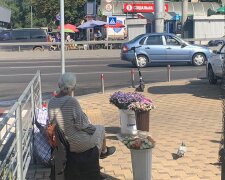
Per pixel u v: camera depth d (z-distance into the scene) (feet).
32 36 131.44
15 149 18.26
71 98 18.44
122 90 51.90
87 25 153.17
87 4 189.26
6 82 62.64
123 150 26.66
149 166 20.84
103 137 21.45
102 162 24.48
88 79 64.18
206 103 42.65
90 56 109.09
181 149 25.38
